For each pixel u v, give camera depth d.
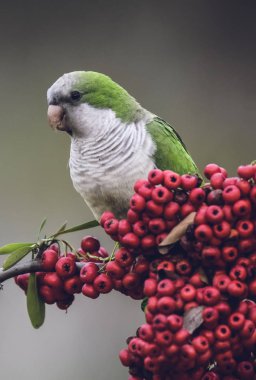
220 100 13.90
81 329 11.91
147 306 5.03
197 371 5.11
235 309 5.03
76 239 12.40
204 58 14.14
